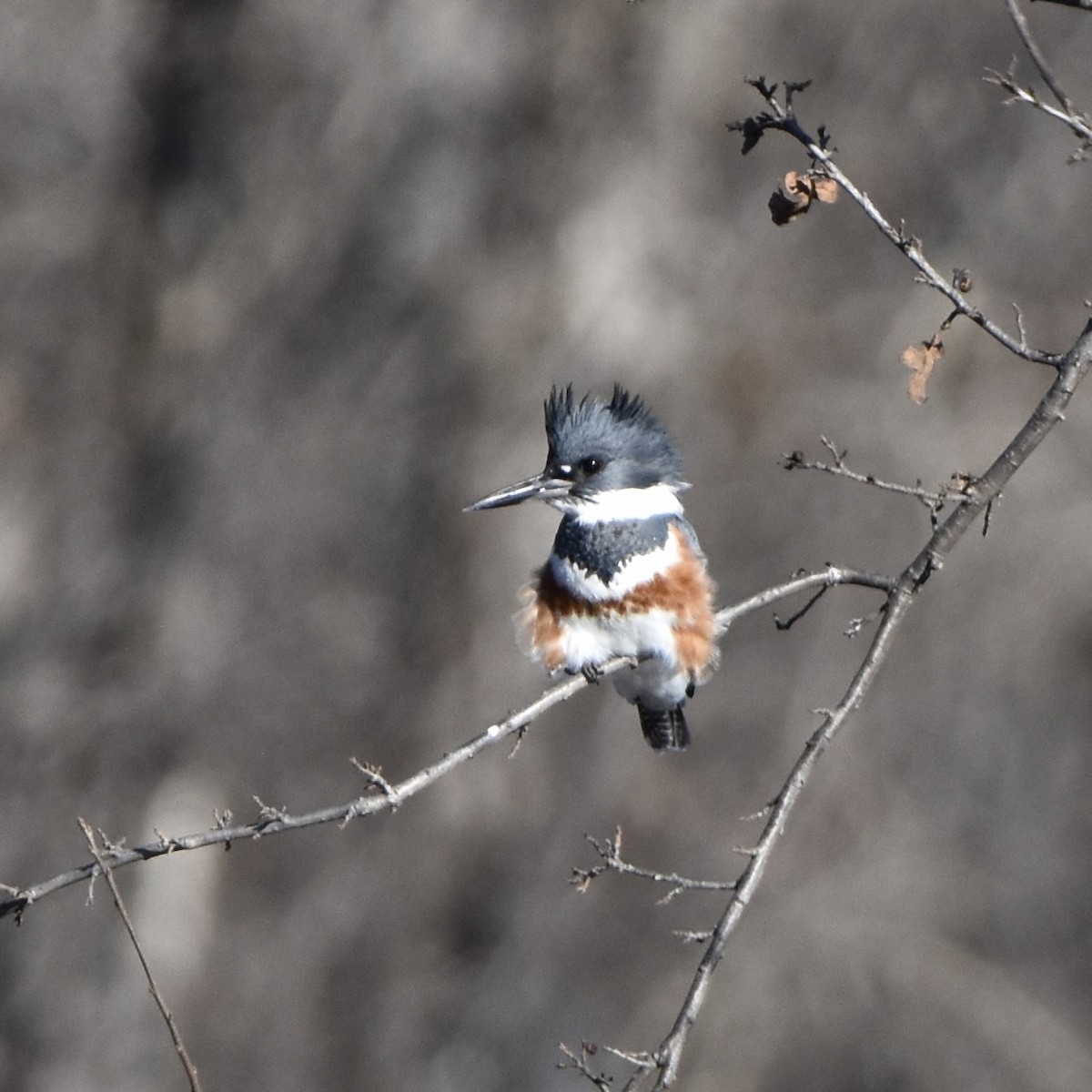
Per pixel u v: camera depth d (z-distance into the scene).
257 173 14.70
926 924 16.33
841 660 16.39
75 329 14.92
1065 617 16.75
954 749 16.89
